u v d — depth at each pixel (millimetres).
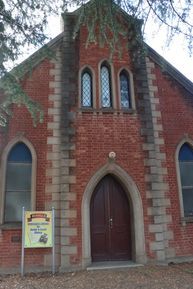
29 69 8141
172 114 10461
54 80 9922
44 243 8297
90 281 7371
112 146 9508
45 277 7930
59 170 9164
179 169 10062
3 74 6633
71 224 8719
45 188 9016
